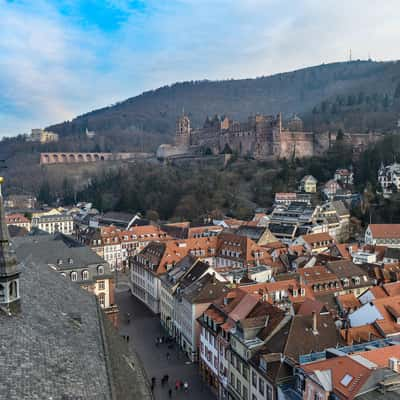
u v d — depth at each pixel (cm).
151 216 18638
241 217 17625
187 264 8175
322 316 4981
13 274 2153
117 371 2494
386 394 3062
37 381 1733
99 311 3098
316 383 3459
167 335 7794
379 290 6500
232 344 5138
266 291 6456
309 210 14912
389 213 15138
